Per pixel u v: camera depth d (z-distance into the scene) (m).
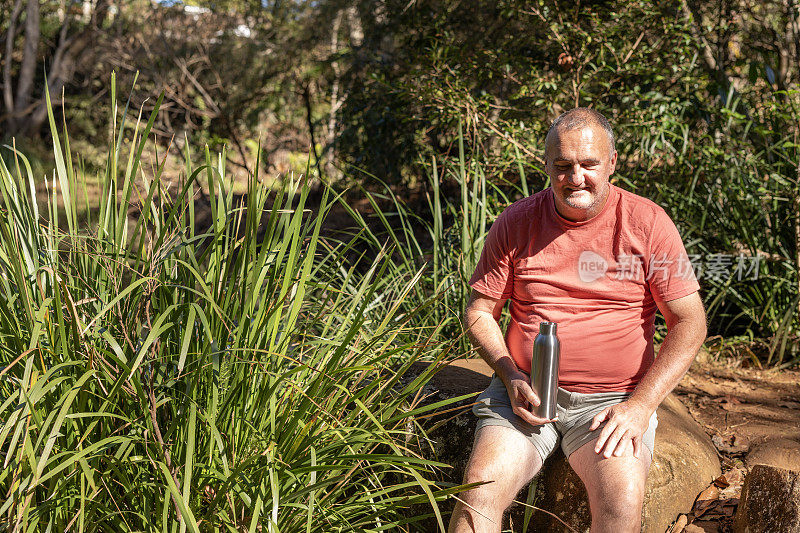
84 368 2.15
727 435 3.49
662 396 2.40
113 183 2.46
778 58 5.90
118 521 2.20
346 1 11.38
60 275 2.35
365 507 2.47
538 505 2.67
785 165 4.91
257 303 2.50
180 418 2.26
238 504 2.28
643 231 2.47
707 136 5.12
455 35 6.83
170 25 17.14
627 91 5.46
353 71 9.15
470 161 5.04
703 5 6.22
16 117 19.52
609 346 2.51
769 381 4.30
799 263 4.68
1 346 2.24
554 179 2.44
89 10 20.70
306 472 2.25
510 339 2.68
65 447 2.17
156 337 2.05
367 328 3.11
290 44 14.04
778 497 2.47
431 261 4.75
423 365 3.30
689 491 2.75
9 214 2.34
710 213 5.02
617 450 2.30
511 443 2.45
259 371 2.32
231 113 15.49
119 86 17.42
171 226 2.59
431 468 2.82
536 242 2.59
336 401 2.51
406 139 7.45
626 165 5.48
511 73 6.12
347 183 7.99
